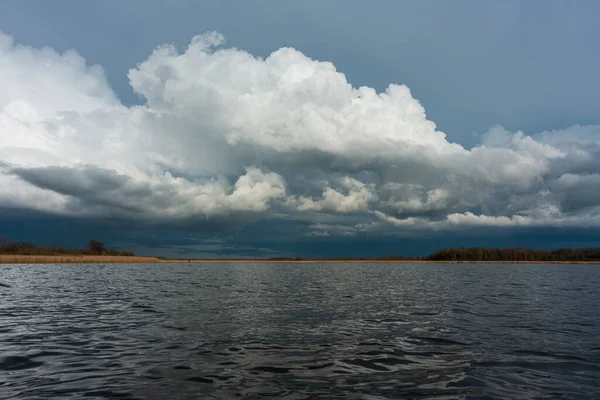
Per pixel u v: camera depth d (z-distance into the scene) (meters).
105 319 20.56
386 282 52.03
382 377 11.20
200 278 58.81
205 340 15.66
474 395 9.83
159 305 26.25
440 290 39.41
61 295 32.22
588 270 102.19
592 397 9.73
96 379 10.85
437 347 14.76
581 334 17.30
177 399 9.36
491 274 77.50
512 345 15.12
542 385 10.58
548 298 32.09
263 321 20.03
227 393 9.80
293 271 94.19
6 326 18.56
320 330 17.77
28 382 10.61
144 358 12.98
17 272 65.12
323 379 10.97
